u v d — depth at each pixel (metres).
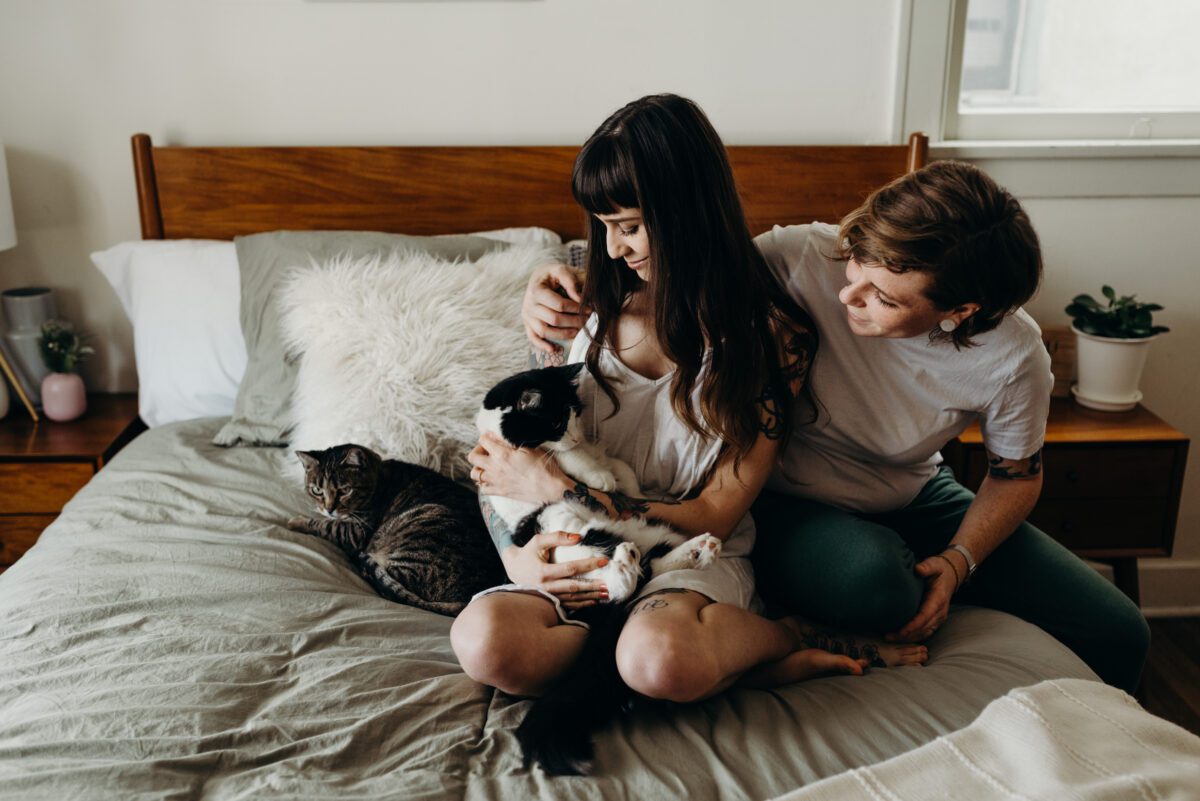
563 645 1.24
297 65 2.31
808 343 1.43
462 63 2.32
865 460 1.57
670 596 1.25
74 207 2.39
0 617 1.41
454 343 1.89
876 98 2.36
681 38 2.31
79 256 2.43
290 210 2.36
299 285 2.00
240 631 1.35
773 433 1.41
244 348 2.16
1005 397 1.43
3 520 2.17
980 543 1.49
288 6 2.27
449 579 1.53
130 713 1.14
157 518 1.70
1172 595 2.60
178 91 2.32
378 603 1.48
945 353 1.41
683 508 1.39
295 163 2.32
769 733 1.14
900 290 1.21
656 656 1.15
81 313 2.47
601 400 1.45
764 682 1.31
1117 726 1.08
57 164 2.35
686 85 2.35
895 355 1.44
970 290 1.18
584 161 1.28
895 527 1.66
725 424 1.36
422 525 1.61
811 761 1.09
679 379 1.37
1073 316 2.30
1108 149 2.31
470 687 1.25
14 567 1.63
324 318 1.93
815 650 1.33
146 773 1.04
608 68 2.33
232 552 1.55
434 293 1.95
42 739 1.12
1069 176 2.34
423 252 2.14
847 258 1.32
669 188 1.25
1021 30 2.37
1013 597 1.53
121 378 2.53
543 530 1.37
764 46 2.32
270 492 1.78
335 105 2.35
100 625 1.36
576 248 2.19
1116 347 2.18
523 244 2.16
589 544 1.32
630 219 1.28
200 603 1.42
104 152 2.35
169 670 1.24
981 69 2.40
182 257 2.22
